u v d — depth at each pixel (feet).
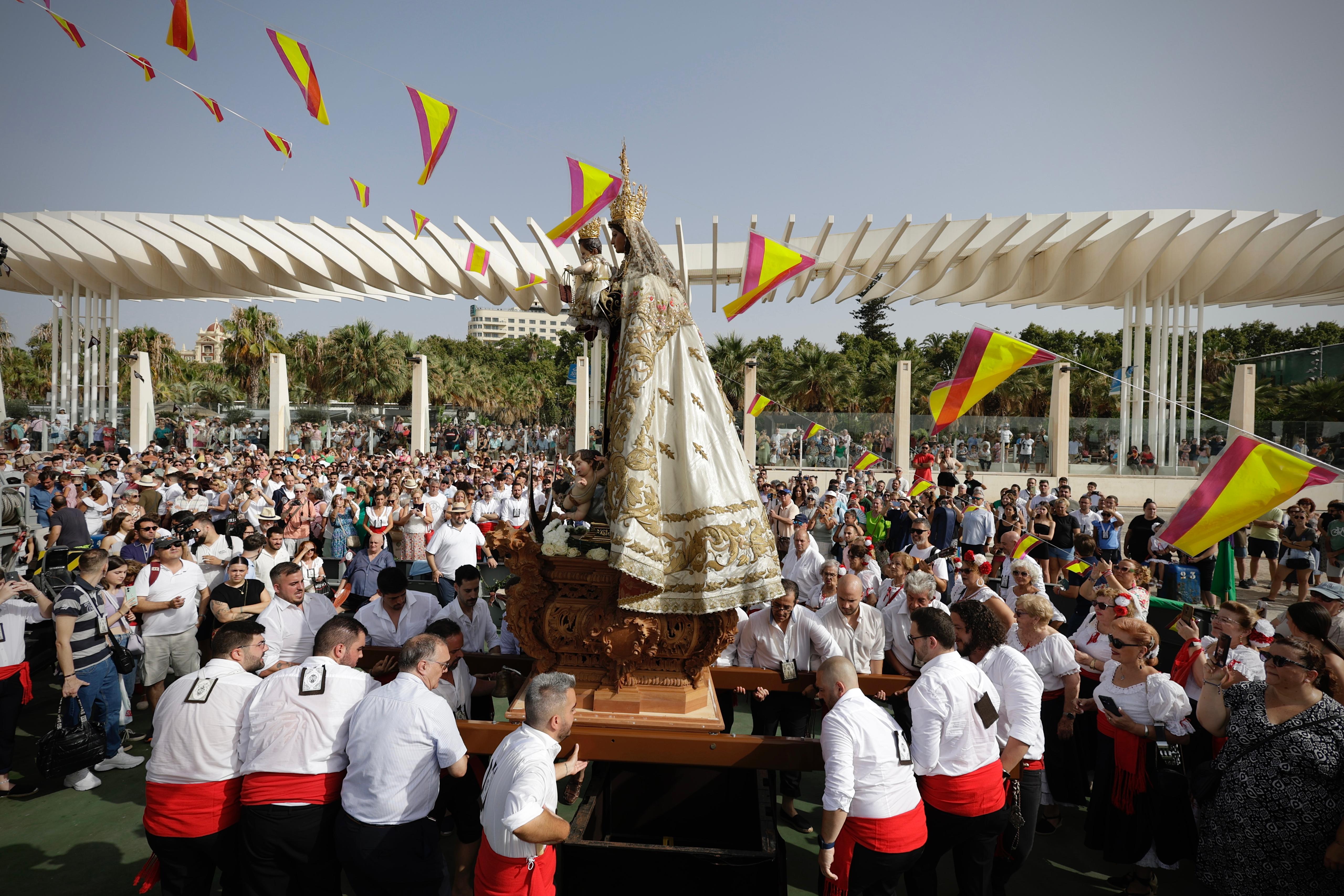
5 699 17.99
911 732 15.53
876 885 12.34
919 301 78.84
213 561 24.62
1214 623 16.30
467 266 66.69
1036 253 72.38
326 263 72.02
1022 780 14.40
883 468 89.61
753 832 13.91
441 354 176.24
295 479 48.24
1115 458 85.81
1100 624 16.49
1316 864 11.97
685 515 12.23
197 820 11.94
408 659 12.27
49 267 90.84
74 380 96.22
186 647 21.66
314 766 11.82
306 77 18.12
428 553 31.04
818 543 58.23
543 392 192.44
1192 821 14.97
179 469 52.47
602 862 11.55
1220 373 159.43
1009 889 15.47
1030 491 55.42
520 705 13.11
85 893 14.58
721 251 75.20
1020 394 128.88
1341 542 39.45
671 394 12.66
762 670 16.81
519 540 12.66
